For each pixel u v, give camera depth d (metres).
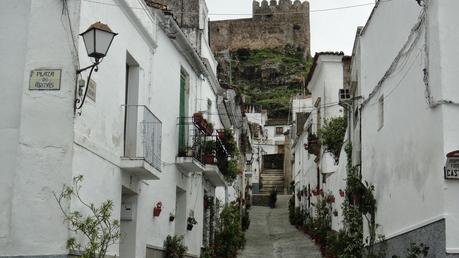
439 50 9.59
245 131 35.00
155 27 13.59
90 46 8.88
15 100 9.26
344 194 18.30
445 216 9.24
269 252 23.47
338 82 27.25
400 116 12.03
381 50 13.99
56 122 9.07
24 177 8.98
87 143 9.55
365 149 15.65
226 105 23.95
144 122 12.38
